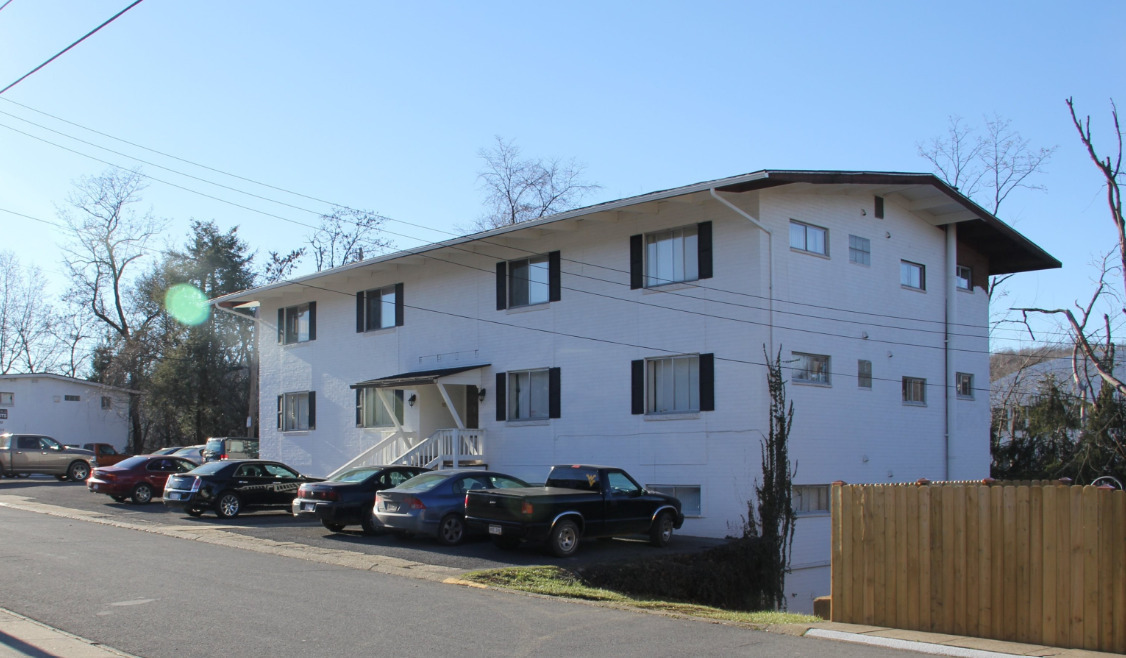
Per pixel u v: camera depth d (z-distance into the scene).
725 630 10.43
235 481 23.55
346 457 31.73
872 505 11.68
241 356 53.44
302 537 19.19
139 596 11.75
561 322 24.88
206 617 10.42
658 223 22.83
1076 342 33.16
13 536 18.42
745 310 21.02
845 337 22.97
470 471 18.95
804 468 21.31
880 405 23.84
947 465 25.98
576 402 24.27
